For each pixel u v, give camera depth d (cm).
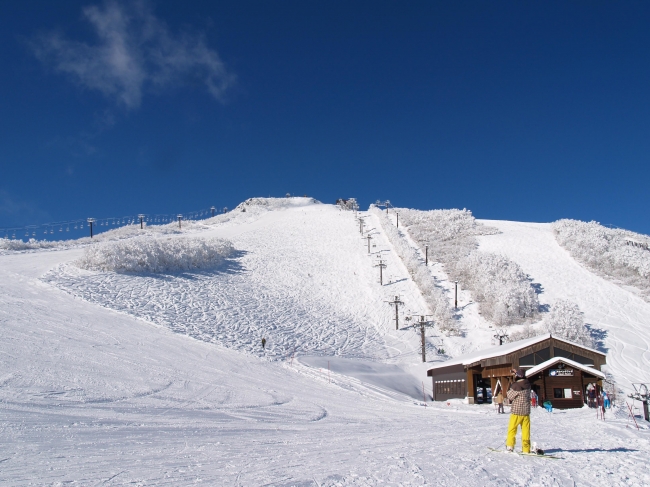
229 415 1458
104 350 2323
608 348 3819
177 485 607
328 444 1007
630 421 1593
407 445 1005
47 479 640
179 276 4797
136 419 1263
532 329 4088
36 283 3681
